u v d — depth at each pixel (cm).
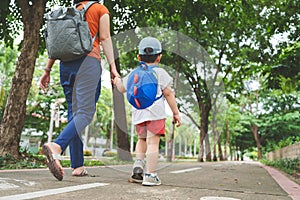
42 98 2239
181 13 783
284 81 942
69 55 278
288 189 314
